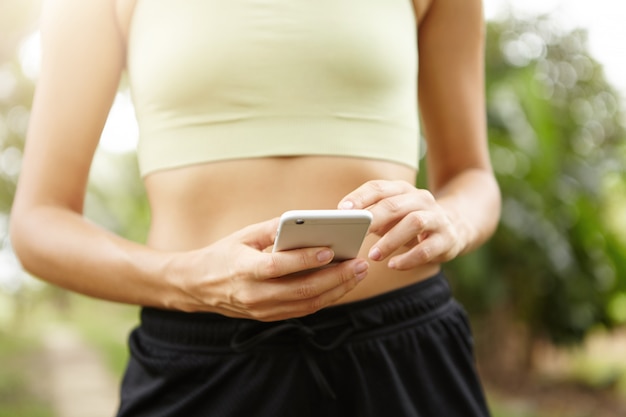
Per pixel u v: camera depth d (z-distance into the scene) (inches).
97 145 42.3
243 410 36.0
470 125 48.6
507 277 191.9
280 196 38.1
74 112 40.3
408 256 34.0
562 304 199.6
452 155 49.5
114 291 37.1
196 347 37.4
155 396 37.9
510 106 187.0
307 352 36.4
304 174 38.3
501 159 187.5
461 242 38.2
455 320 42.6
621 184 232.2
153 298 36.2
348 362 36.9
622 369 229.9
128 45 40.8
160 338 38.8
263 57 37.7
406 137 41.8
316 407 36.5
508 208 184.5
